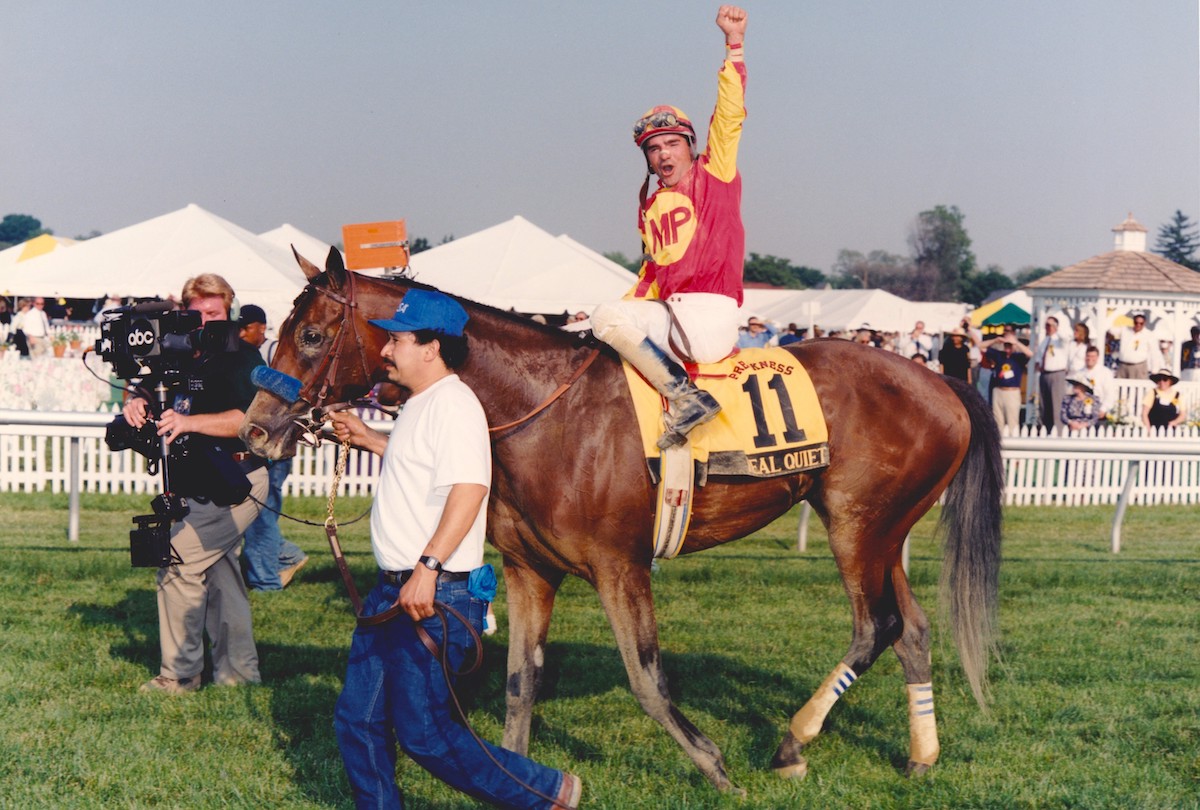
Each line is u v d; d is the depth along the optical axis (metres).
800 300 30.64
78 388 14.09
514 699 4.14
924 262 94.56
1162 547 9.38
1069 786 4.20
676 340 4.07
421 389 3.46
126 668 5.39
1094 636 6.34
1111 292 20.70
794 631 6.43
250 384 5.03
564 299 16.64
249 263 17.14
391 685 3.33
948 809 4.05
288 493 10.91
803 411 4.29
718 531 4.31
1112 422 14.73
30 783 4.05
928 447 4.50
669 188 4.23
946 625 5.39
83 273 16.97
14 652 5.61
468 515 3.27
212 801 3.94
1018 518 10.79
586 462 3.95
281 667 5.50
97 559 7.49
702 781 4.22
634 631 4.00
